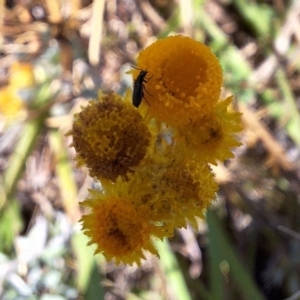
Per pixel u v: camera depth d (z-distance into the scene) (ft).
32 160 0.37
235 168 0.36
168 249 0.33
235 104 0.36
